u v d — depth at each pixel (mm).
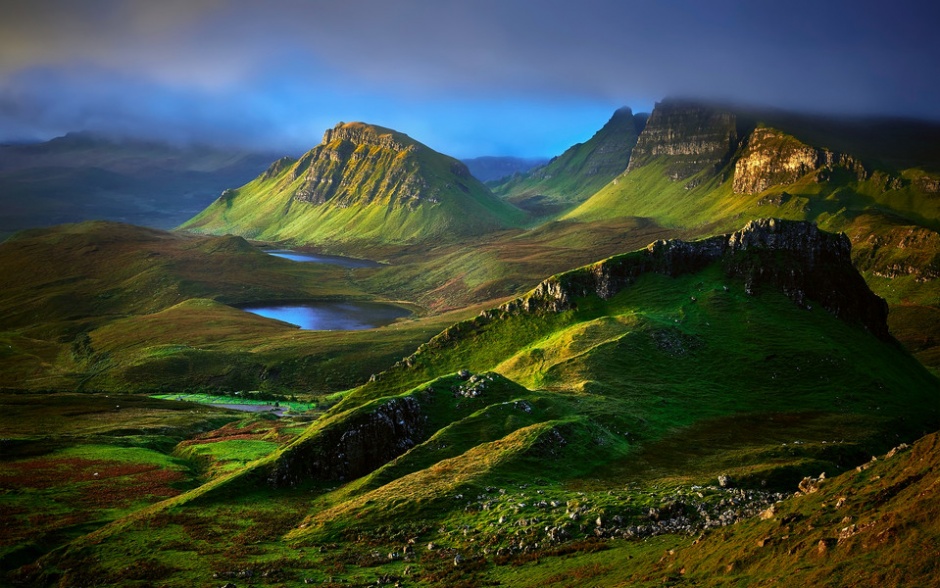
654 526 67688
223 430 199375
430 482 92312
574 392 148750
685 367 172750
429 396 132375
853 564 38125
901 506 40938
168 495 119625
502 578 58688
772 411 152750
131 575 70938
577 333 191000
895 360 196125
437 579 61094
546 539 67750
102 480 128875
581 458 103375
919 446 49656
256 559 73125
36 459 145000
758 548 46312
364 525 80812
